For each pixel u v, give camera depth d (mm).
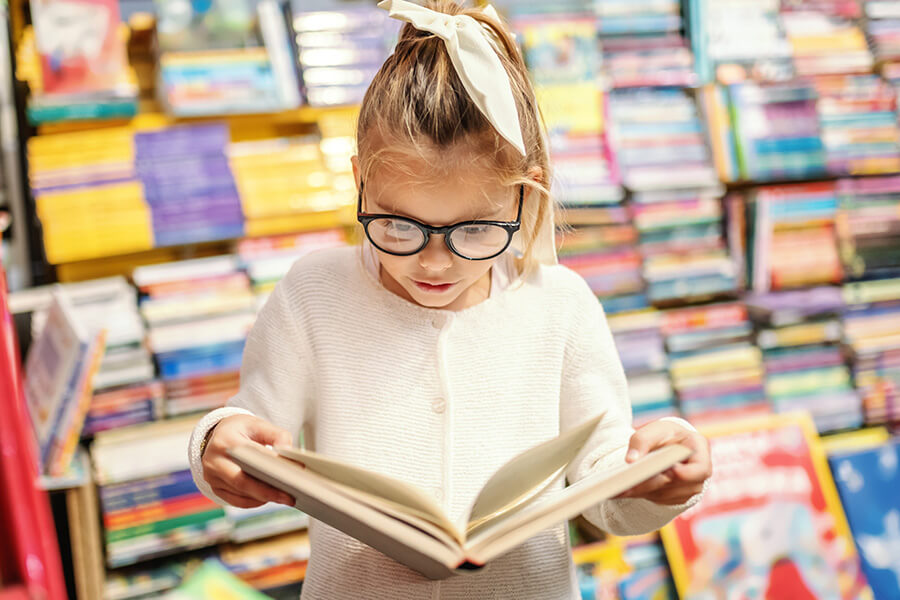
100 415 1940
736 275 2443
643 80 2396
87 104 2045
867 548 2109
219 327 2029
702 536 2014
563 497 737
